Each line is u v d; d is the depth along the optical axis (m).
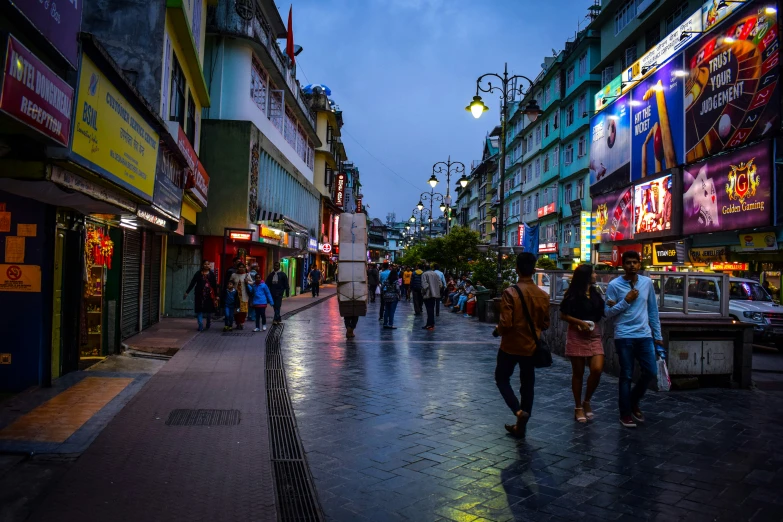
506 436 5.61
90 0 10.70
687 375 8.04
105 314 9.44
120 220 9.24
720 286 8.44
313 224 38.28
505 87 20.11
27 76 3.71
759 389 8.07
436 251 36.72
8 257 6.82
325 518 3.76
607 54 31.67
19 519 3.54
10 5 3.52
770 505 4.00
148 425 5.62
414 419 6.23
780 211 17.58
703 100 21.39
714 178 20.83
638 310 6.04
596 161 31.81
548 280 12.06
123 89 6.23
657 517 3.81
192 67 14.23
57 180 4.93
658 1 25.69
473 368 9.46
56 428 5.45
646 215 25.89
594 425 6.04
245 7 19.81
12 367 6.93
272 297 15.73
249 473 4.41
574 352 6.20
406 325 16.81
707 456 5.04
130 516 3.58
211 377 8.10
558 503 4.02
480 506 3.96
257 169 20.41
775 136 17.73
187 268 17.77
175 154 9.86
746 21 18.92
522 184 50.19
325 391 7.60
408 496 4.12
